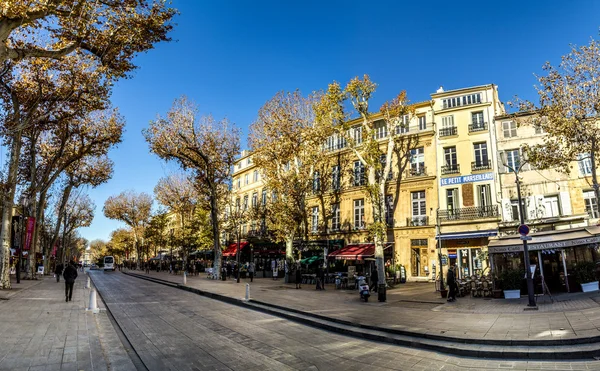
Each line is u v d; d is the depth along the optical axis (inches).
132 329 409.4
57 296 706.8
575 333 323.0
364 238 1304.1
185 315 516.4
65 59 700.7
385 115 1072.2
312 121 1171.9
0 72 722.2
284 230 1224.8
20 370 242.8
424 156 1200.8
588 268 628.4
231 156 1430.9
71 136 1079.6
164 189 1945.1
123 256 4252.0
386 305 606.9
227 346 335.6
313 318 486.0
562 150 706.2
